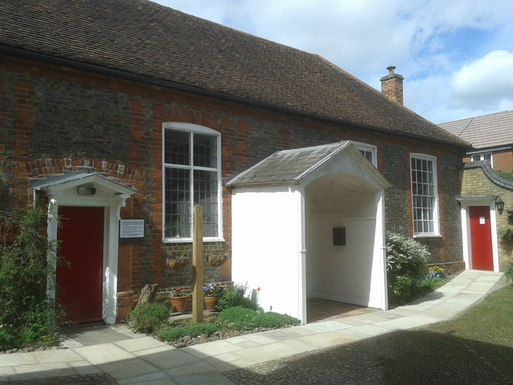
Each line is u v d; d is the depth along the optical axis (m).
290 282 8.23
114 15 10.38
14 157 7.00
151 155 8.59
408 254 10.69
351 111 12.87
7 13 8.04
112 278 7.95
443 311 9.25
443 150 15.46
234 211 9.68
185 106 9.16
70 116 7.62
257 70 11.95
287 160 9.31
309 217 11.28
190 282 9.01
